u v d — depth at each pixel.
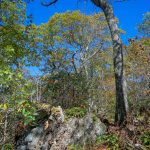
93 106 16.08
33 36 15.77
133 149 8.64
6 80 5.42
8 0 16.25
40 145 8.92
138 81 14.96
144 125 9.67
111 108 21.02
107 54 34.72
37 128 9.14
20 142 8.91
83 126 9.63
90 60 28.81
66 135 9.22
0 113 5.72
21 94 5.42
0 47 13.20
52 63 16.48
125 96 11.77
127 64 16.27
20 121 8.39
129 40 15.81
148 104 11.73
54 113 9.34
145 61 15.45
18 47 14.22
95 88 16.42
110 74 34.91
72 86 13.59
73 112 9.89
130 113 11.01
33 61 15.90
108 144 9.27
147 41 17.31
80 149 9.18
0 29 14.28
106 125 10.83
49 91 13.63
